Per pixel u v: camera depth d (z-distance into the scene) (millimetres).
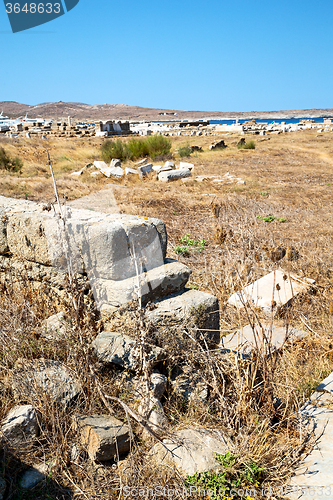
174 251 7477
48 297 3748
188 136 44531
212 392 2936
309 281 5832
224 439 2557
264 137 39125
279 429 2885
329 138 36906
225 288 5551
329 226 9578
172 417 2750
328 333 4531
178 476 2299
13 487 2234
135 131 47062
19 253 3820
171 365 3088
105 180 16578
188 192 14414
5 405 2668
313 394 3346
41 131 39531
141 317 2742
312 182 17125
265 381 2852
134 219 3486
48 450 2457
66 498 2230
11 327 3174
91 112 180375
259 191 14820
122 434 2416
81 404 2723
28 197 11609
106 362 2971
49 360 2990
